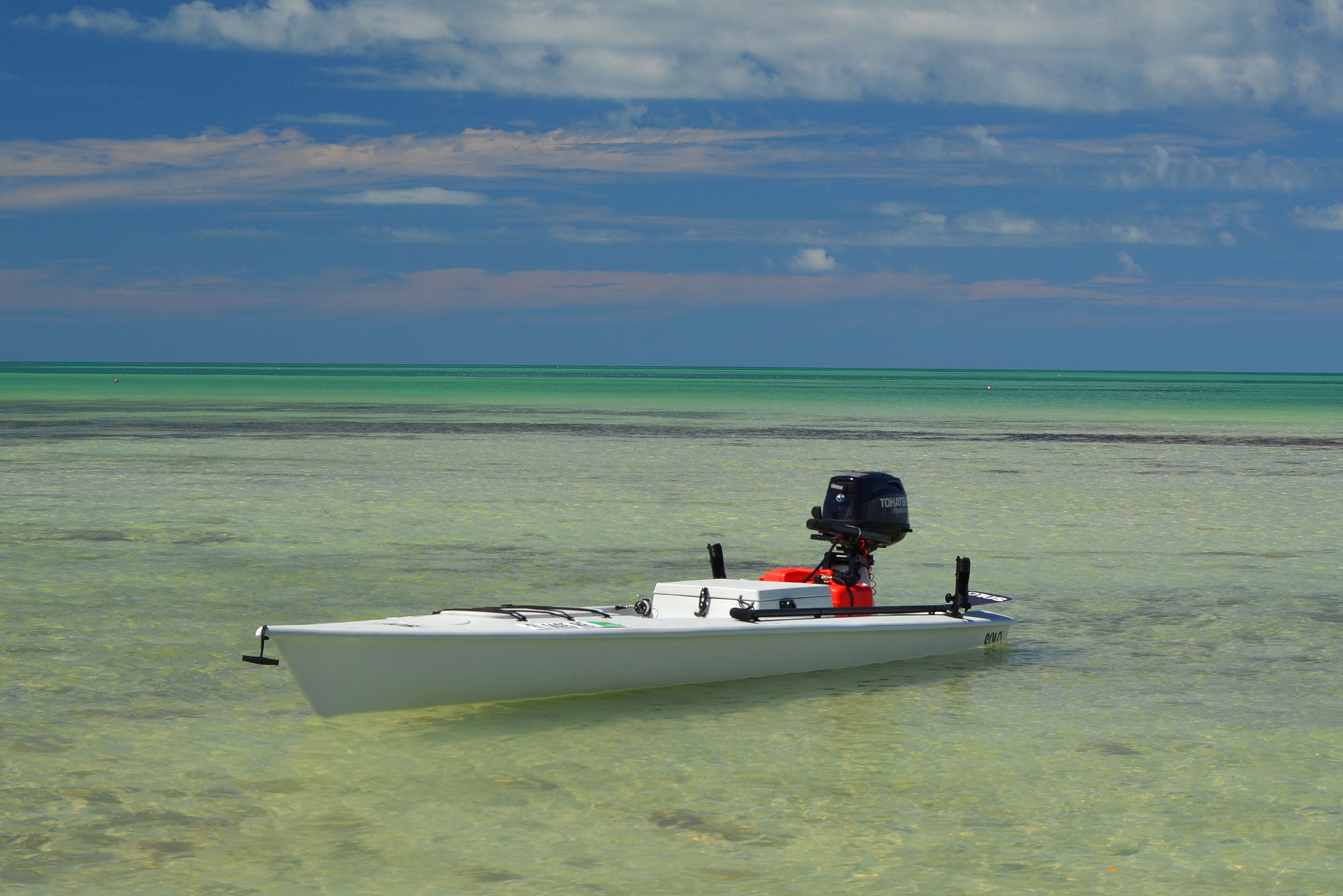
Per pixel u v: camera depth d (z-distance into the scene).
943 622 12.36
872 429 56.75
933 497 27.77
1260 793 8.41
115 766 8.69
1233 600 15.70
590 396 107.12
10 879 6.82
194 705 10.20
